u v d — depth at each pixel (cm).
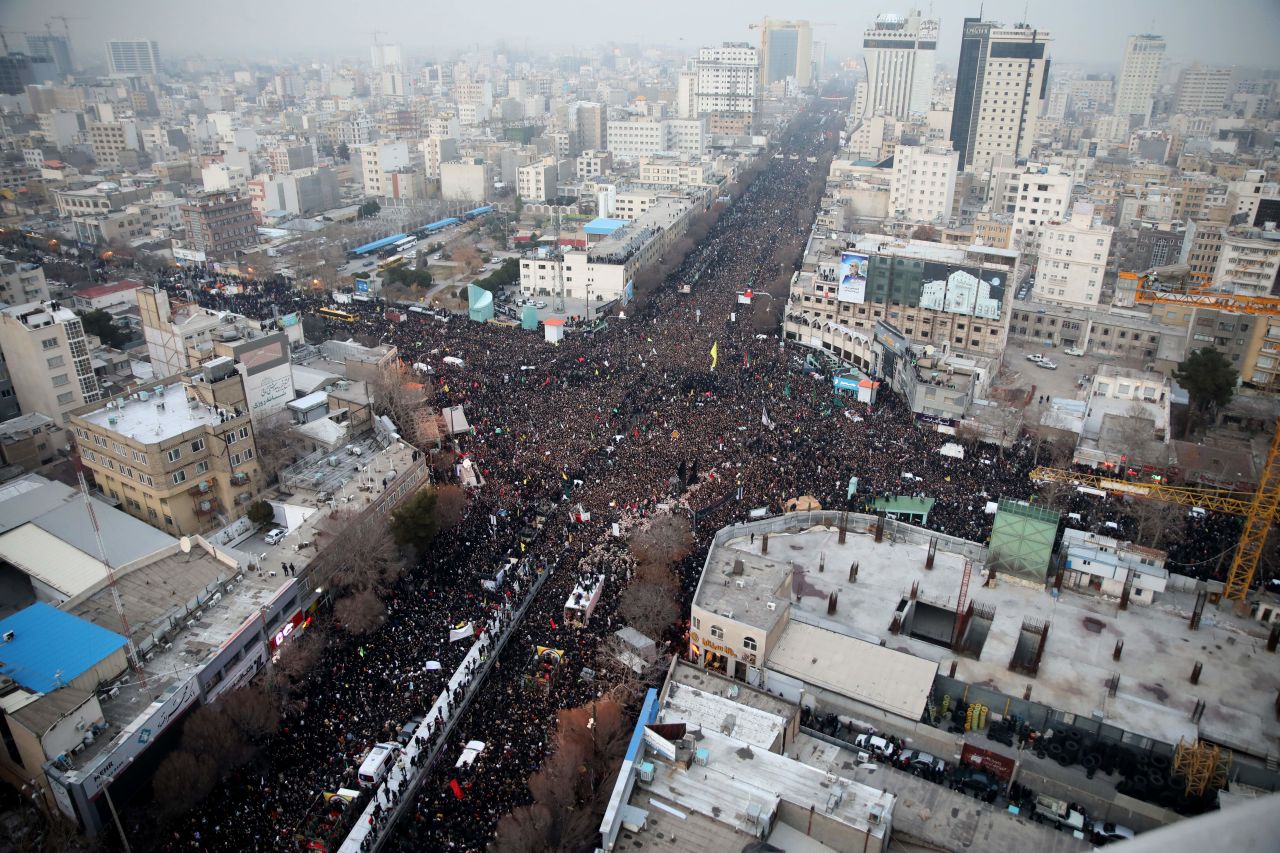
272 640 11725
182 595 11644
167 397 14838
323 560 12625
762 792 8538
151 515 13800
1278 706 9981
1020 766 9344
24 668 9812
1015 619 11600
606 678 10931
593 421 17562
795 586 12256
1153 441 16938
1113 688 10275
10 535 12775
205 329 18512
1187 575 13138
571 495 14938
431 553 13438
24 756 9175
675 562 13125
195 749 9306
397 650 11375
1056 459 16612
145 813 9269
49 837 8856
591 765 9569
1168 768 9469
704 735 9238
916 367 19112
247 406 14688
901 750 10000
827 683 10469
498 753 9838
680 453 16250
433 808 9144
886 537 13400
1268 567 13262
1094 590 12150
